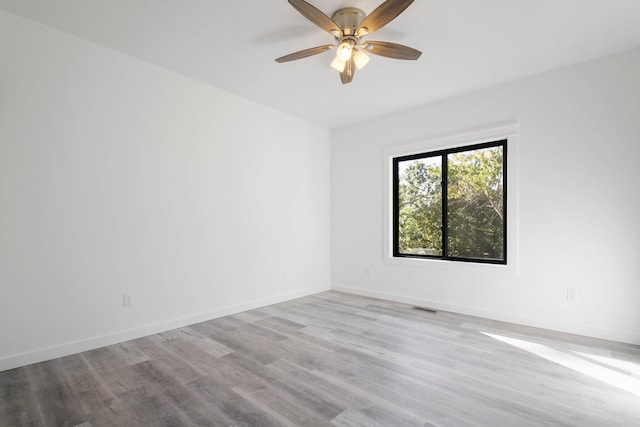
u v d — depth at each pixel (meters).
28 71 2.29
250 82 3.32
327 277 4.83
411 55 2.31
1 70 2.19
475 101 3.48
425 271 3.87
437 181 3.92
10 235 2.22
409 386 2.00
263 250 3.93
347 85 3.37
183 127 3.17
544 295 3.05
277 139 4.11
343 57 2.22
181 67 3.01
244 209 3.72
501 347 2.60
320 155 4.74
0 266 2.18
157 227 2.98
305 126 4.50
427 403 1.82
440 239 3.89
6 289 2.20
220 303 3.46
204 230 3.34
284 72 3.09
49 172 2.38
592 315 2.81
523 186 3.16
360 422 1.65
